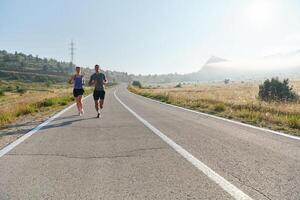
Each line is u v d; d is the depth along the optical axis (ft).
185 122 35.76
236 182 13.85
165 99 89.51
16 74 644.69
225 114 44.52
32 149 21.20
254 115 39.06
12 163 17.51
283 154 19.13
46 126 33.12
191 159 18.01
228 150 20.36
